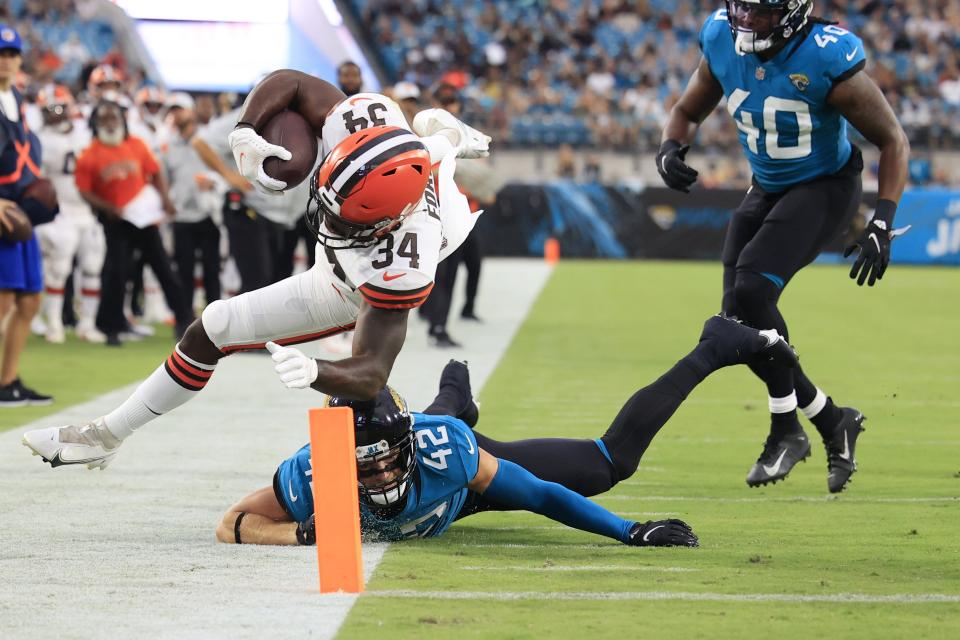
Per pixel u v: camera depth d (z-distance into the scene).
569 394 14.20
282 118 7.07
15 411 12.75
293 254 18.47
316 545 6.69
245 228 17.56
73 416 12.46
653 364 17.14
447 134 7.65
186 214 19.94
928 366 17.19
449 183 7.42
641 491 9.17
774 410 9.01
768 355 7.80
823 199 8.91
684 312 25.14
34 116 20.58
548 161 47.75
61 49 42.66
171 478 9.45
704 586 6.33
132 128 21.38
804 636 5.44
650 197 42.47
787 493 9.15
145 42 45.44
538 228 42.97
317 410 6.08
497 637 5.38
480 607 5.86
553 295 29.12
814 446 11.33
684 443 11.31
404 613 5.74
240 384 15.12
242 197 17.42
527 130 48.03
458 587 6.25
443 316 18.70
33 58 42.28
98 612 5.76
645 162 47.72
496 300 27.80
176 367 7.38
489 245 43.12
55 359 17.38
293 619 5.63
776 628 5.56
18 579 6.40
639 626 5.57
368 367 6.25
